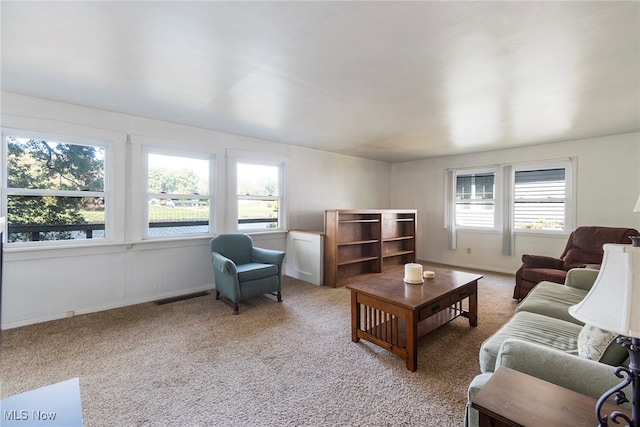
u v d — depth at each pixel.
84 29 1.65
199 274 3.89
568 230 4.38
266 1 1.40
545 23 1.57
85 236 3.13
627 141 3.91
